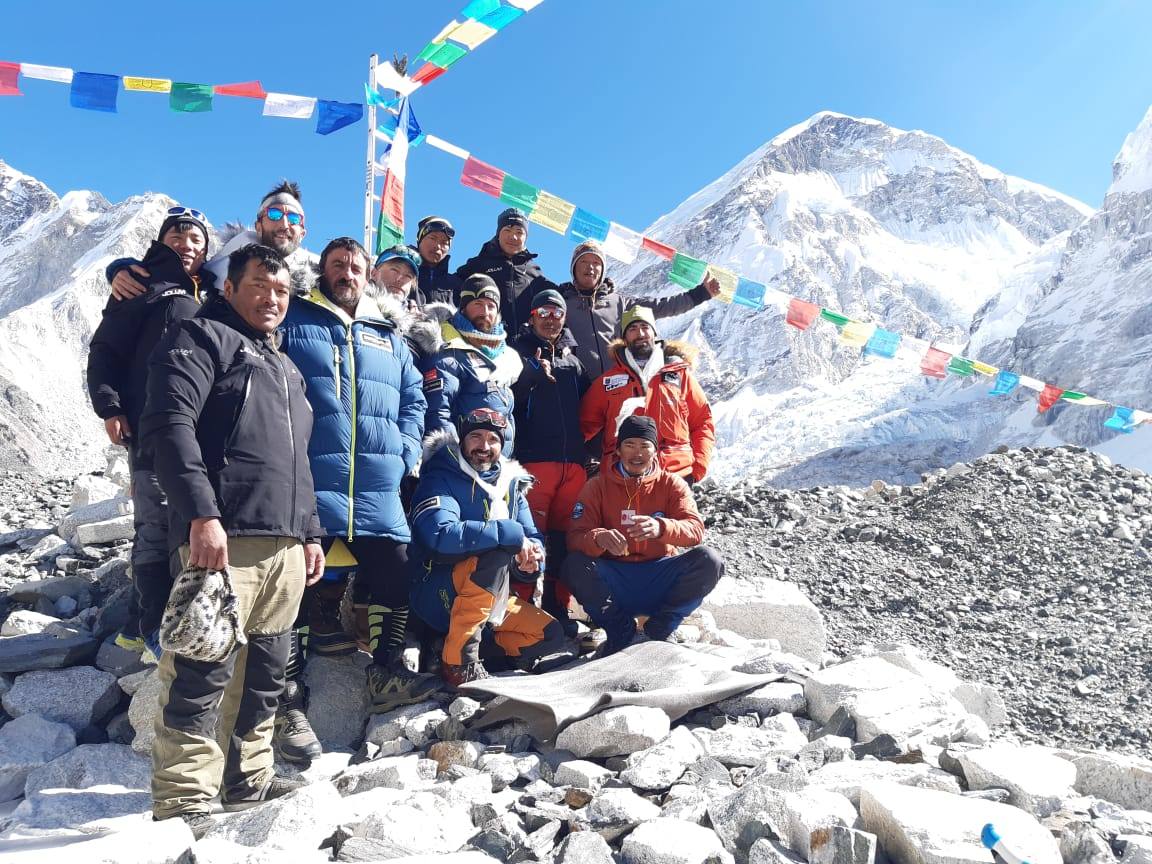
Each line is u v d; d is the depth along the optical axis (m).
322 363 4.41
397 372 4.70
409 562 4.76
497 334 5.56
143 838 2.93
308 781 3.88
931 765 3.66
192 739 3.31
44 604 5.93
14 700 4.59
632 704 4.11
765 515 11.09
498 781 3.72
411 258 5.92
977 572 9.99
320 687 4.64
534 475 5.96
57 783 3.98
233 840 3.06
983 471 12.67
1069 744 6.66
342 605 5.25
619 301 7.39
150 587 4.45
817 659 6.25
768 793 3.10
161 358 3.38
